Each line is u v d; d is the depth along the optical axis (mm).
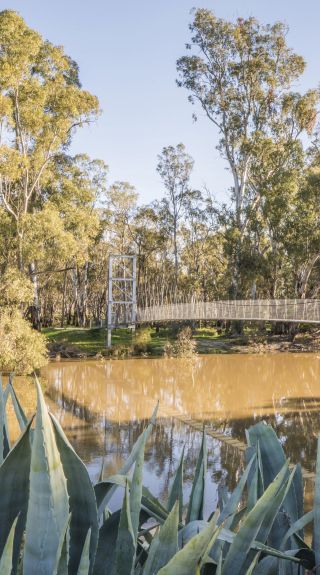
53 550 1031
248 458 1680
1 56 26719
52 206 28953
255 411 15836
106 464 10039
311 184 31984
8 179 27719
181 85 39031
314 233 31953
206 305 30719
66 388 19453
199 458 1666
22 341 21016
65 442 1143
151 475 9352
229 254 36094
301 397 18234
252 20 37312
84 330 36594
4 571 922
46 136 28516
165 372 24062
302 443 12016
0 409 1407
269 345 33156
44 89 28297
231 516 1398
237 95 38188
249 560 1263
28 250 25297
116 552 1116
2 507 1127
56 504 1048
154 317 33844
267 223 35219
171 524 1114
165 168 42969
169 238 44625
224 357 29516
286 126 37156
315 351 31781
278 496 1212
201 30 37688
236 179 38344
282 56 37219
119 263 46656
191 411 15797
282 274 38188
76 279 49094
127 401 17266
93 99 29688
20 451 1104
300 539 1454
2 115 26109
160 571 957
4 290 22438
